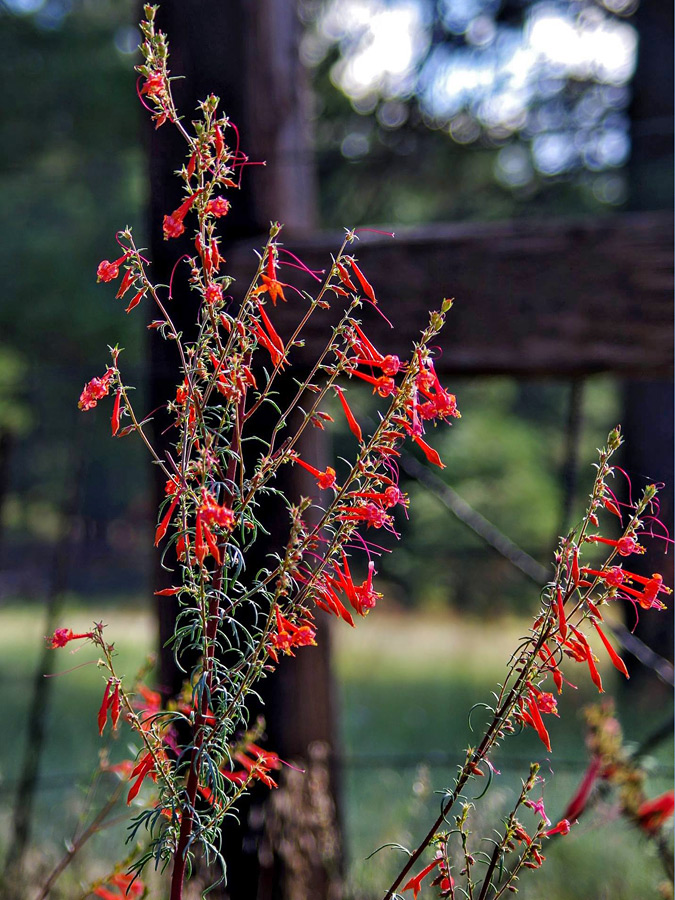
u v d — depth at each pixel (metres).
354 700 7.40
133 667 6.56
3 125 10.95
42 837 2.94
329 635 2.86
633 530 1.24
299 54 2.81
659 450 8.93
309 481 2.62
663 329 2.56
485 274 2.65
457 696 7.49
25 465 14.84
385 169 8.95
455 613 12.55
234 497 1.23
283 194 2.71
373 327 2.67
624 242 2.59
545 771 3.42
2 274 11.48
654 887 2.50
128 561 14.78
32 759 3.05
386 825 3.24
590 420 13.86
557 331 2.62
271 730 2.72
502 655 10.09
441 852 1.30
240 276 2.62
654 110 8.52
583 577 1.24
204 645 1.22
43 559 14.84
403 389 1.23
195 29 2.63
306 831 2.42
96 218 11.63
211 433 1.22
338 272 1.25
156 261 2.45
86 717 6.00
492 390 13.24
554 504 12.20
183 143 2.44
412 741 5.73
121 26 11.28
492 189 9.53
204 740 1.24
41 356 11.92
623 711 6.80
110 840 2.82
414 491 11.76
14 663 8.39
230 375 1.21
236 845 2.47
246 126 2.65
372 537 7.82
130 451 14.48
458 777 1.30
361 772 4.15
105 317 11.45
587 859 2.79
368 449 1.25
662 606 1.22
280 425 1.26
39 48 10.88
